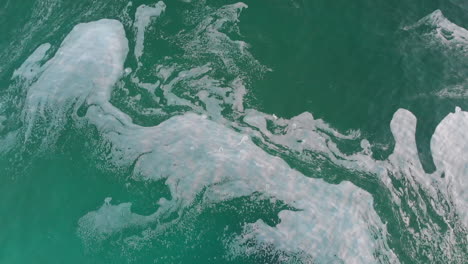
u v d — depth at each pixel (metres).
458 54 20.67
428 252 16.67
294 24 21.98
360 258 16.19
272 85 20.50
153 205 17.58
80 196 18.00
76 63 20.89
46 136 19.53
